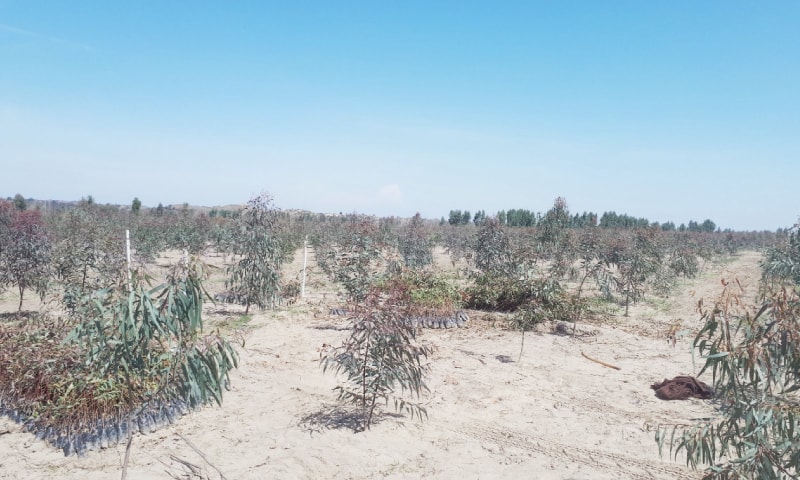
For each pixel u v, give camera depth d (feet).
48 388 23.52
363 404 25.07
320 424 24.99
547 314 46.62
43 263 43.19
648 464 22.09
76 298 34.19
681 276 90.12
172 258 90.53
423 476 20.77
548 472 21.30
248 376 31.81
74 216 71.26
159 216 129.80
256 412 26.30
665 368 36.09
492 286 56.70
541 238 71.51
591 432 25.30
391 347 23.77
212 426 24.45
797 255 48.65
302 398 28.53
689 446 13.92
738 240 168.96
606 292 55.72
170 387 17.29
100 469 20.22
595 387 31.94
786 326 12.01
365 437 23.73
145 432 23.29
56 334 28.99
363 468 21.12
